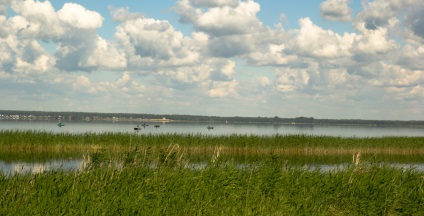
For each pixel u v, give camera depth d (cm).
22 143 3625
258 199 1245
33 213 966
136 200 1090
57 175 1235
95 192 1116
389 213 1265
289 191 1330
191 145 3769
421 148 4338
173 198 1142
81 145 3688
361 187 1342
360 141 4350
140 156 1504
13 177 1203
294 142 4031
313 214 1146
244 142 3900
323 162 3381
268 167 1506
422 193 1348
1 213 956
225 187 1274
